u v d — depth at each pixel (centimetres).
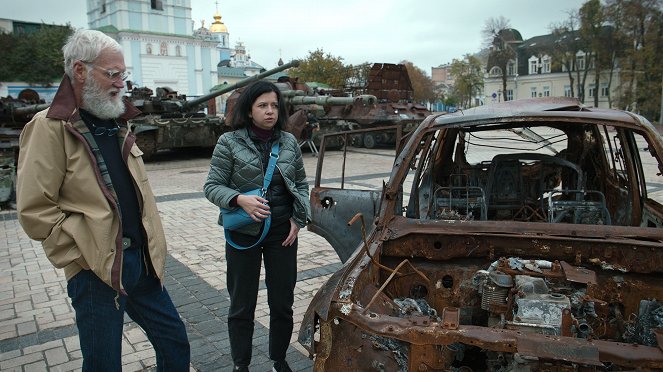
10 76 4338
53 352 376
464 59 5950
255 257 299
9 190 884
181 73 5609
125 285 243
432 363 216
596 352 199
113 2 5256
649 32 3491
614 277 277
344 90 2345
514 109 342
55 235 219
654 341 243
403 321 219
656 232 281
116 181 240
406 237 302
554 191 371
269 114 293
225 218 291
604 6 3831
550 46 4681
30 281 526
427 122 353
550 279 266
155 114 1644
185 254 614
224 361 359
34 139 217
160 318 266
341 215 402
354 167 1396
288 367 326
